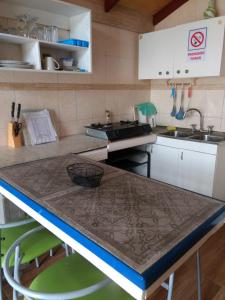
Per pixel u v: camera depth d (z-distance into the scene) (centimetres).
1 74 209
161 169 300
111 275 76
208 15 261
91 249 81
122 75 311
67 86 258
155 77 302
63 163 173
